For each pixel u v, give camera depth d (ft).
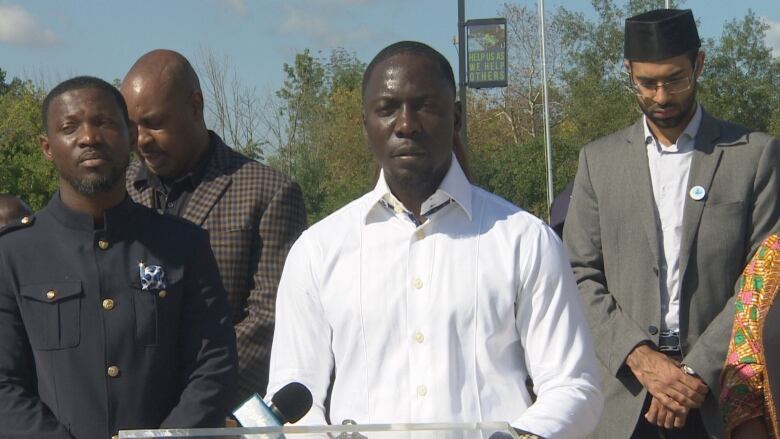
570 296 9.64
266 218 14.52
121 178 11.64
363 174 111.86
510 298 9.50
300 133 105.29
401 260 9.71
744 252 14.08
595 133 134.31
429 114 9.48
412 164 9.50
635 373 13.78
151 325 11.32
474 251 9.63
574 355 9.40
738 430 11.59
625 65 14.74
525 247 9.61
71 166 11.39
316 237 10.06
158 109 14.58
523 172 118.11
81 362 11.06
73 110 11.43
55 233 11.45
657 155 14.53
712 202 14.03
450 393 9.37
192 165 14.98
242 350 13.80
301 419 9.37
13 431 10.73
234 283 14.38
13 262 11.28
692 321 13.94
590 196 14.96
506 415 9.39
